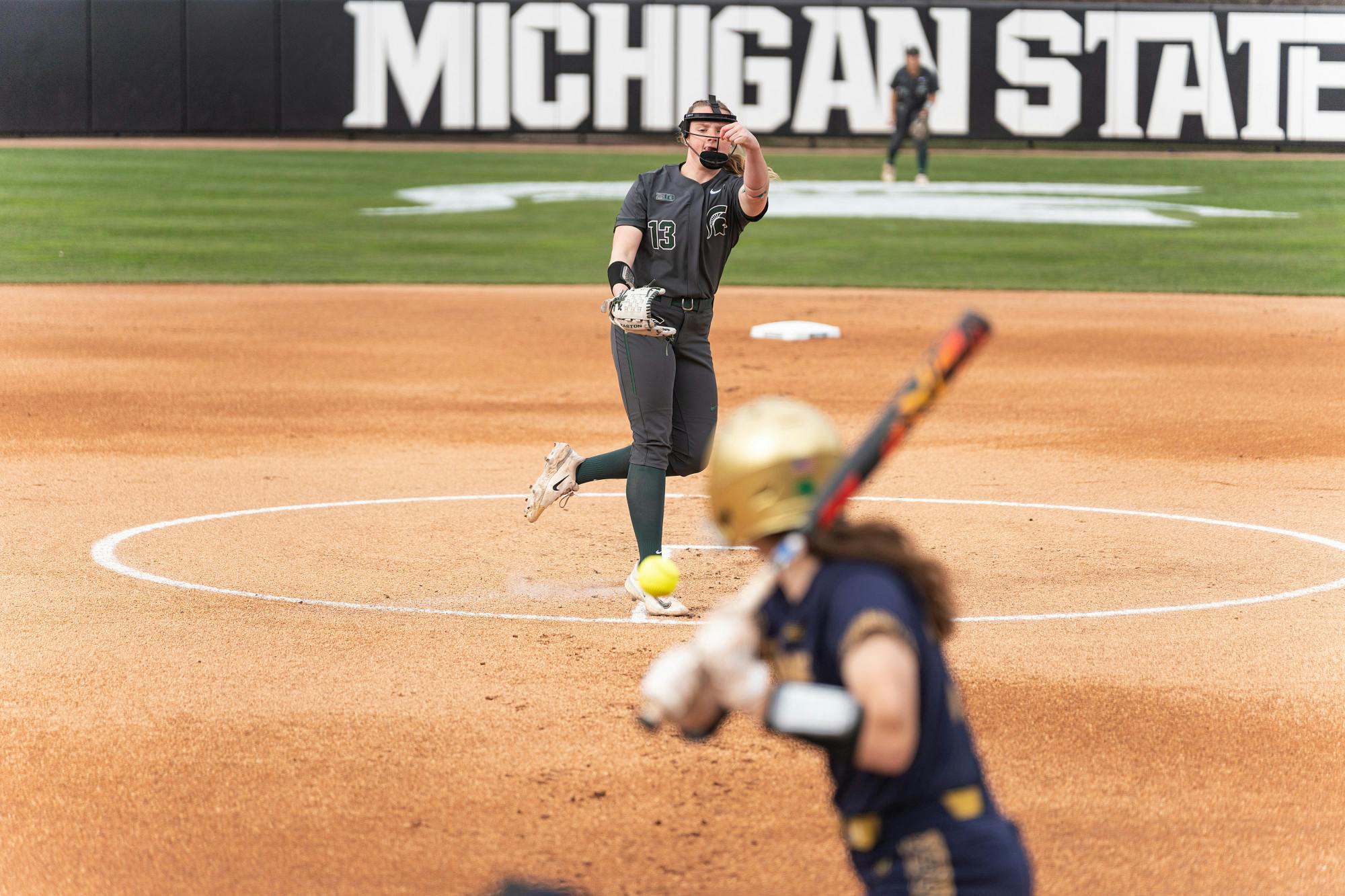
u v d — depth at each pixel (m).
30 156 145.00
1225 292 91.75
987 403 56.53
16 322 75.81
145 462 44.53
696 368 30.28
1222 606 30.23
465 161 149.50
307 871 18.48
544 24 152.88
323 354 67.69
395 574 32.53
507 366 64.94
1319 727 23.56
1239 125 153.00
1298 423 52.59
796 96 152.88
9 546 34.44
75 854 18.91
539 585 31.78
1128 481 43.12
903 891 11.73
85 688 24.94
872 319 80.25
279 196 127.94
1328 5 160.12
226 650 27.02
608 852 19.03
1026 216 123.06
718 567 33.53
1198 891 18.11
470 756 22.11
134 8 151.75
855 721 10.91
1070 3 152.12
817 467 12.04
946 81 152.88
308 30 153.25
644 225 29.42
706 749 22.44
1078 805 20.56
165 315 79.19
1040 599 30.70
